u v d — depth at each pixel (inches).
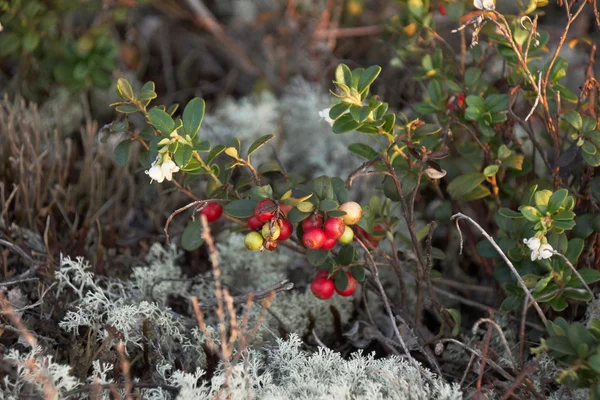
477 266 21.2
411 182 18.3
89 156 21.5
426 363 18.9
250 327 18.8
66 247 20.4
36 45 22.4
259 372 18.5
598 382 16.4
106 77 22.9
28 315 18.8
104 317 18.8
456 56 21.1
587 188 18.7
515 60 18.7
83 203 21.5
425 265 18.5
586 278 17.6
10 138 21.0
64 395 17.0
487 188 19.0
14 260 19.9
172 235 21.2
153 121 17.4
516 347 18.8
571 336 16.6
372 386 17.1
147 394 17.7
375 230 18.7
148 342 18.2
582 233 18.3
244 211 17.4
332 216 17.1
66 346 18.5
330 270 18.1
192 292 20.1
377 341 19.4
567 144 20.1
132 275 19.6
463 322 20.2
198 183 21.9
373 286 19.3
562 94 18.6
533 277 17.7
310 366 17.8
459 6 19.8
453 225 20.6
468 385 17.8
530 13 19.5
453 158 19.6
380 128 17.6
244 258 20.6
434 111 19.1
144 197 22.3
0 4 21.5
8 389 17.0
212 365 18.0
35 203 20.8
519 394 17.5
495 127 19.1
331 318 19.8
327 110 17.8
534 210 17.2
